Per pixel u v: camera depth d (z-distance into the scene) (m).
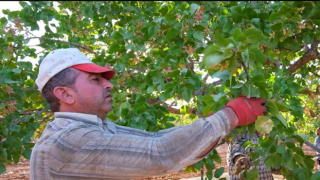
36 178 1.29
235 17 2.46
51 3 3.64
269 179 2.85
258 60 1.33
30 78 3.06
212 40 2.74
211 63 1.22
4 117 2.59
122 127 1.75
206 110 1.59
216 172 2.28
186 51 2.46
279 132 1.66
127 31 2.65
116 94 2.48
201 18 2.31
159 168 1.16
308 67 3.90
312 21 2.25
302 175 1.72
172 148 1.16
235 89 1.39
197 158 1.32
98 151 1.20
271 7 2.83
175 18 2.29
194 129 1.18
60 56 1.46
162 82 2.37
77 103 1.43
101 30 3.93
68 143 1.25
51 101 1.48
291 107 1.96
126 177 1.19
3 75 2.48
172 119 2.44
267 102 1.39
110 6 3.35
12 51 2.78
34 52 3.11
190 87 2.19
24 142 2.51
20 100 2.68
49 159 1.26
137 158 1.16
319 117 2.70
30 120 2.74
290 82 2.07
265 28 2.50
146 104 2.38
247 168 1.86
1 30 2.81
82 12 3.67
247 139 2.69
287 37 2.46
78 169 1.22
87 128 1.30
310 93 3.23
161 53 2.63
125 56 2.69
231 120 1.24
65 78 1.43
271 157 1.72
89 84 1.45
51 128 1.40
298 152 1.67
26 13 2.91
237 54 1.30
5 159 2.31
